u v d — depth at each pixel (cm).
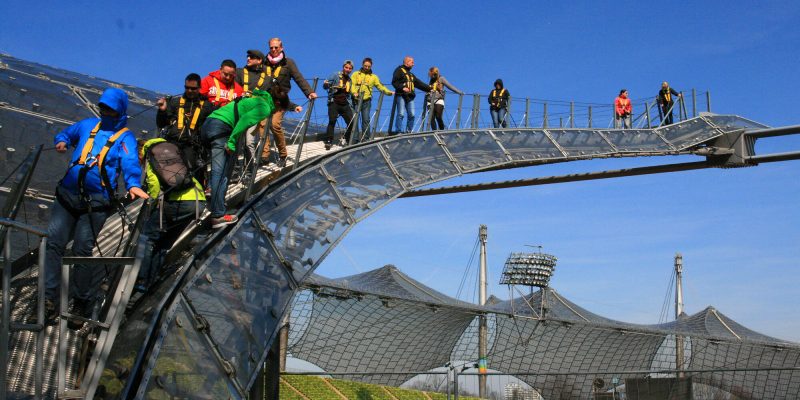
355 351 4266
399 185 1286
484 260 5012
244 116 892
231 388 818
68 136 768
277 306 929
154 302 786
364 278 4428
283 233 993
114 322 659
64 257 666
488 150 1605
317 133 1537
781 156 2202
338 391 4006
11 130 1145
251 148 1125
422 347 4447
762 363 4916
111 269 777
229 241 886
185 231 926
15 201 723
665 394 2636
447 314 4147
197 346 792
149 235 805
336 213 1117
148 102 1588
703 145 2327
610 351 4972
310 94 1227
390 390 4247
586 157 1891
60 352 652
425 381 4556
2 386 533
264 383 996
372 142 1286
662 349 5091
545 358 4966
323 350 4156
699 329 4975
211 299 830
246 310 877
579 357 4975
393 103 1562
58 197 735
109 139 742
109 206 746
